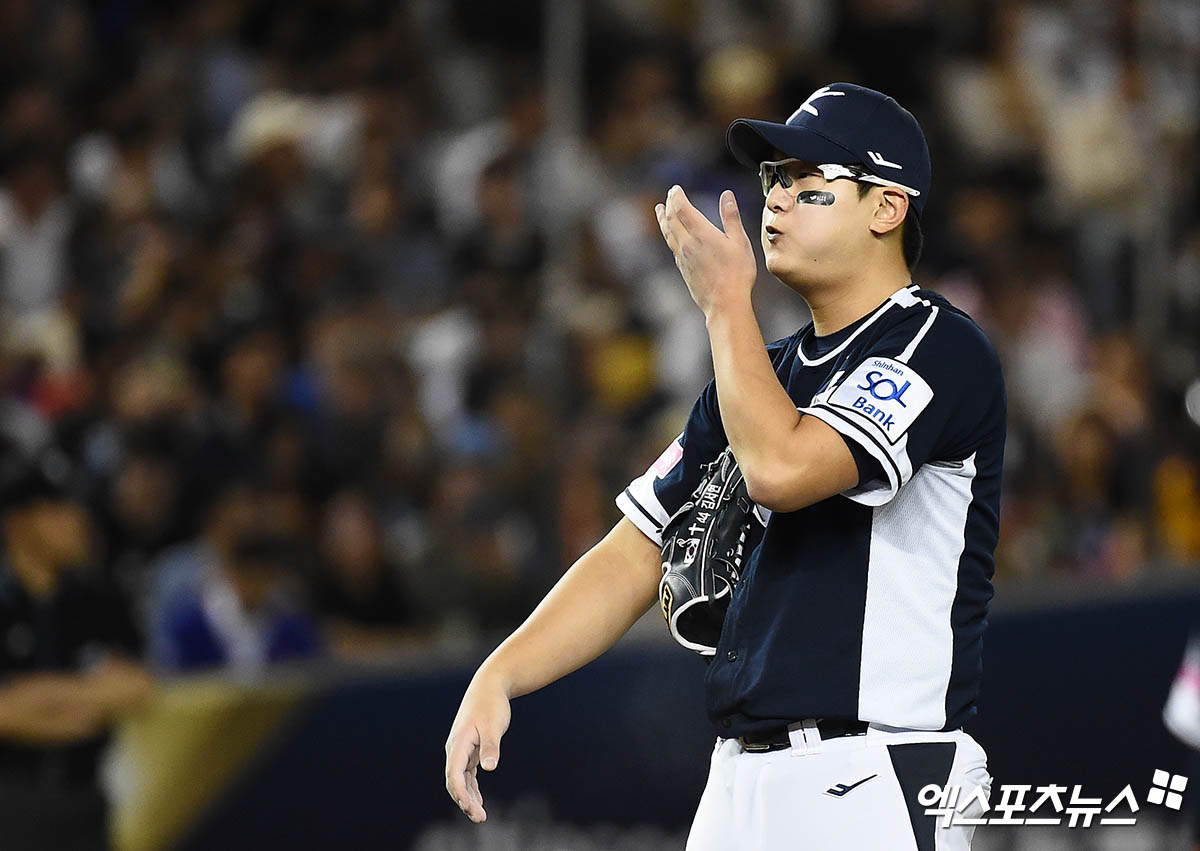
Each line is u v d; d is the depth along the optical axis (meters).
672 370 24.34
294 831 16.72
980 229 28.53
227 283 23.69
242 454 21.09
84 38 27.86
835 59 29.50
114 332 22.92
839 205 8.25
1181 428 25.83
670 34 29.30
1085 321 28.58
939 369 8.02
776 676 8.05
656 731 18.05
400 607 20.55
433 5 29.53
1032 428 25.52
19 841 14.68
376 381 22.77
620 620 9.12
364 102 26.67
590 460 22.22
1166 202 27.83
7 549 14.98
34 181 24.73
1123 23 29.84
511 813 17.33
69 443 20.55
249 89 27.59
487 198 25.05
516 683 8.82
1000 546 23.62
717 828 8.43
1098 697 18.22
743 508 8.52
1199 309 27.59
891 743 8.02
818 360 8.41
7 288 24.38
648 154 27.23
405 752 17.33
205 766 16.23
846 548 8.12
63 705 14.84
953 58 30.66
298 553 19.84
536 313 23.84
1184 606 18.48
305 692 16.91
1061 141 29.84
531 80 27.92
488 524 21.55
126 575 19.56
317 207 25.20
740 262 8.02
